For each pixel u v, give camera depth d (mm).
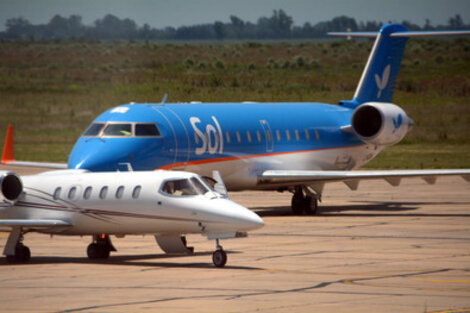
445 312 50312
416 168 184875
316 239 85750
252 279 61906
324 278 62281
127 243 83812
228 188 111562
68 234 74688
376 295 55594
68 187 73250
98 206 71562
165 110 102250
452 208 119875
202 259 72562
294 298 54594
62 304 53031
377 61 132125
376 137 120625
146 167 96562
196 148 102438
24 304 53125
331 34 134125
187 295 55656
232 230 67125
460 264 69062
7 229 75375
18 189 74688
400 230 93250
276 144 114625
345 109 129000
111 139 95312
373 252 76125
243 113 112312
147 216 69750
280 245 81250
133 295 55750
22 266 70125
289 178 111000
